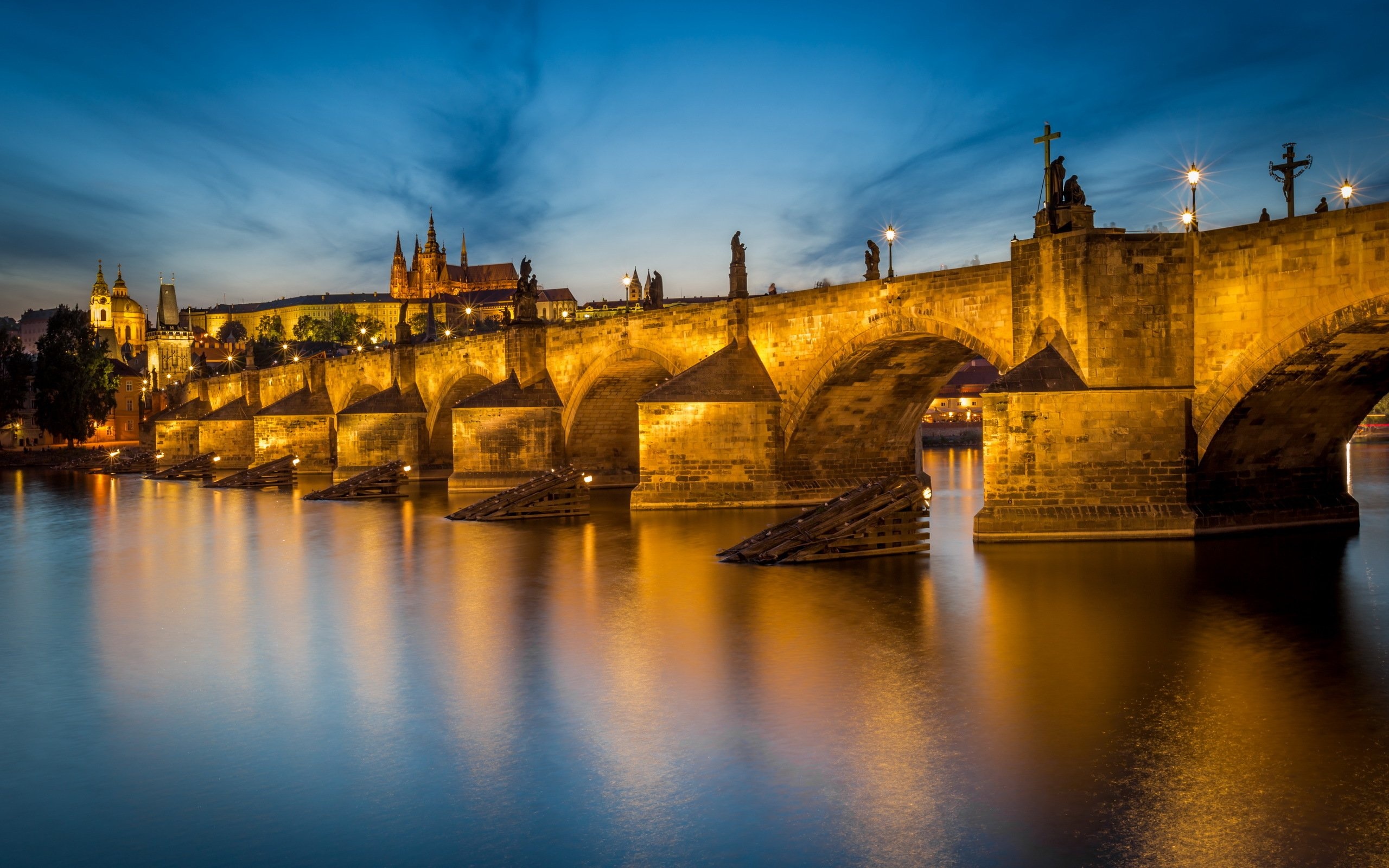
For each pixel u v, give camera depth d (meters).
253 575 42.00
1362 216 36.22
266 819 16.45
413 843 15.52
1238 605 30.92
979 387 194.38
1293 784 17.17
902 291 52.34
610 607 32.88
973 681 23.52
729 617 30.78
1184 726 20.11
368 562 44.62
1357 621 28.77
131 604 35.78
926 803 16.64
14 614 34.25
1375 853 14.70
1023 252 44.56
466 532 54.94
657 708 21.88
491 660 26.41
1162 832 15.45
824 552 40.81
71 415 158.38
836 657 25.84
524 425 77.44
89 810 16.94
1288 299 38.66
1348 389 42.66
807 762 18.50
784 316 59.88
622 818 16.28
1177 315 42.16
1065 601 31.97
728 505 60.81
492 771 18.36
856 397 60.56
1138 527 42.47
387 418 95.31
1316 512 46.25
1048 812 16.20
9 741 20.53
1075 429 42.59
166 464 137.75
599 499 72.12
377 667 25.97
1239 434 42.75
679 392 60.72
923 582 35.66
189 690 24.22
